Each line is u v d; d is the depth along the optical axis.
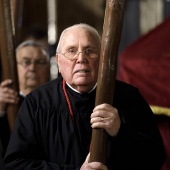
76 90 3.20
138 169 3.06
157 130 3.26
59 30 9.53
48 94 3.25
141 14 8.48
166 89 4.48
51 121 3.13
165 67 4.52
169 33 4.80
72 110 3.16
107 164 3.03
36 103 3.20
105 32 2.73
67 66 3.03
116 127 2.77
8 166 2.99
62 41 3.08
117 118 2.76
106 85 2.74
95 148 2.76
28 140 3.08
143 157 3.03
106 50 2.72
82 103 3.17
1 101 4.05
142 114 3.25
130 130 2.95
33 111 3.17
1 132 4.05
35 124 3.13
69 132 3.09
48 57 4.67
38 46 4.61
